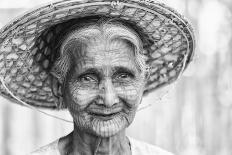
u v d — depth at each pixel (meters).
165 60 2.51
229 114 5.69
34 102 2.59
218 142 5.68
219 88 5.66
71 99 2.23
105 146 2.31
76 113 2.23
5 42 2.24
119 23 2.22
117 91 2.20
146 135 5.71
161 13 2.21
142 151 2.46
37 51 2.38
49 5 2.05
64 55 2.24
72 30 2.22
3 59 2.34
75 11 2.11
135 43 2.21
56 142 2.43
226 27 5.61
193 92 5.57
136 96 2.23
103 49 2.17
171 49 2.46
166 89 2.63
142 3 2.12
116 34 2.18
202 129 5.66
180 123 5.65
